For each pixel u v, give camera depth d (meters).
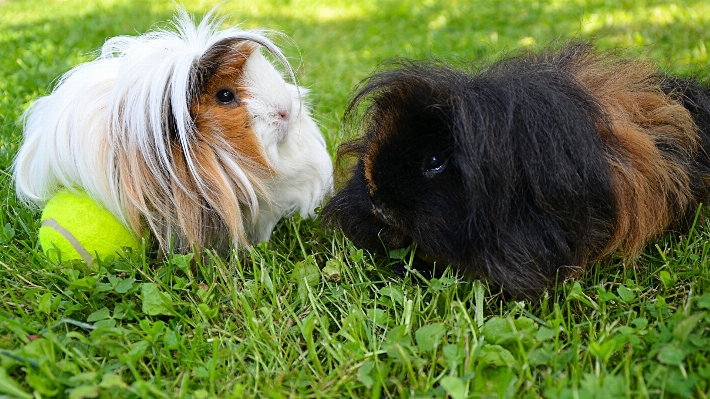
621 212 0.63
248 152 0.68
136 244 0.69
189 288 0.67
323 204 0.77
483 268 0.62
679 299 0.64
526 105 0.60
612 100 0.66
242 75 0.68
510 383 0.56
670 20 1.38
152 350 0.60
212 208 0.68
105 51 0.72
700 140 0.68
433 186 0.62
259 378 0.58
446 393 0.56
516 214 0.61
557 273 0.62
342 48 1.45
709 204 0.71
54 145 0.66
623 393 0.55
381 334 0.62
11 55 1.31
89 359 0.59
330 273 0.67
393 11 1.86
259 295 0.65
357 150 0.69
